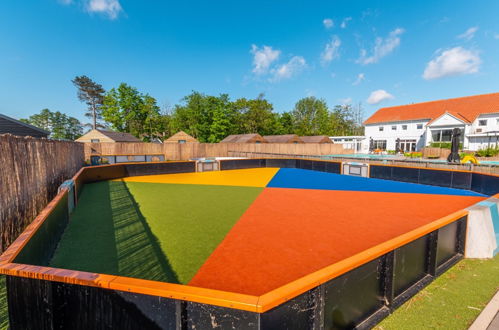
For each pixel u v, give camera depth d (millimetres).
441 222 3432
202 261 4195
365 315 2436
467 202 8484
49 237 4125
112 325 1786
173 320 1662
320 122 67000
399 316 2719
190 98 50969
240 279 3617
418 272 3193
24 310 1898
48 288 1850
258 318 1533
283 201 8805
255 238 5215
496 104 27312
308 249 4637
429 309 2846
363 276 2361
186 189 11359
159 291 1646
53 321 1864
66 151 10172
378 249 2439
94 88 63406
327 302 2021
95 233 5562
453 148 14422
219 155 29281
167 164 17250
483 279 3492
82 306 1821
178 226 6027
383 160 16906
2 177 4094
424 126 31781
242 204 8352
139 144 25016
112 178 14781
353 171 15969
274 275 3725
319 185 12422
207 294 1612
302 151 32875
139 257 4363
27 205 5242
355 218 6617
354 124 76000
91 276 1809
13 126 14180
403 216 6797
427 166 12734
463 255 4109
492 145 24781
